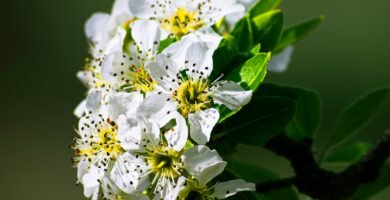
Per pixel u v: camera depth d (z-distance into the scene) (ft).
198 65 1.17
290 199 1.30
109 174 1.17
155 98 1.15
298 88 1.22
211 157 1.12
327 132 2.29
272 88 1.22
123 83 1.19
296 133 1.31
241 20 1.23
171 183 1.14
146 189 1.16
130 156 1.15
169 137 1.14
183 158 1.12
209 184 1.15
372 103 1.33
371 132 2.11
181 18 1.22
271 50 1.23
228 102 1.14
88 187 1.18
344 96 2.41
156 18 1.23
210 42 1.17
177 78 1.17
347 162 1.36
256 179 1.31
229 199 1.15
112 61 1.19
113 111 1.16
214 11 1.22
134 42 1.21
